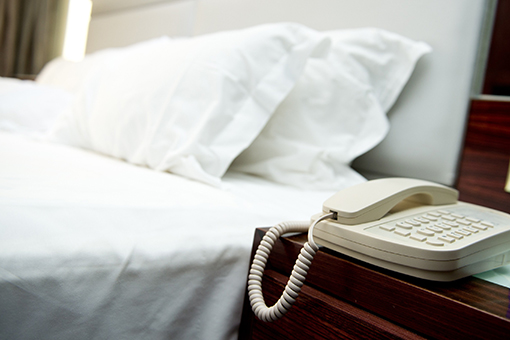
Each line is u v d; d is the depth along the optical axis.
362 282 0.38
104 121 1.06
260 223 0.58
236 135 0.87
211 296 0.49
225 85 0.88
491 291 0.34
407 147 1.08
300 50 0.94
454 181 1.00
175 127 0.89
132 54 1.20
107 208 0.50
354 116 1.00
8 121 1.47
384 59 1.05
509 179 0.90
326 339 0.38
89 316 0.40
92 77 1.23
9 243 0.38
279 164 0.97
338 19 1.25
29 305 0.36
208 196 0.68
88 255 0.40
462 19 1.00
